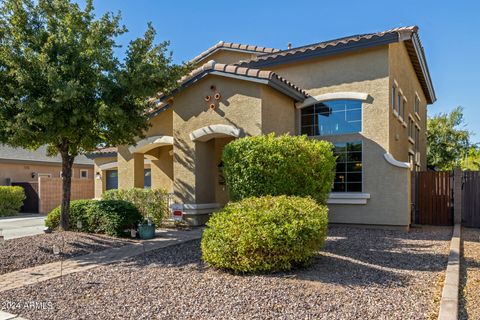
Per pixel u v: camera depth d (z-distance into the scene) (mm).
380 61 13312
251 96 12539
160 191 14086
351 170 13727
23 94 10062
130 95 11281
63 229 12164
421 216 14742
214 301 5531
